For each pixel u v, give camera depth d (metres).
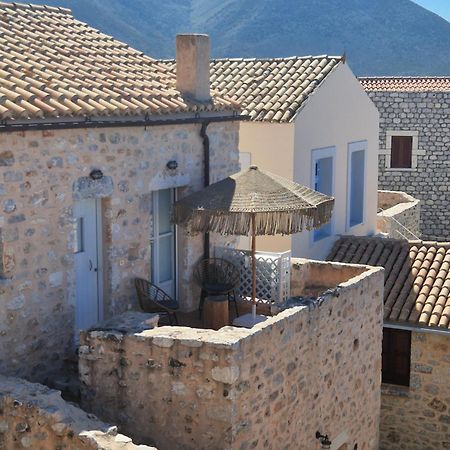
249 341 8.24
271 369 8.74
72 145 9.66
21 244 9.04
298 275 12.65
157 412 8.49
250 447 8.42
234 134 13.21
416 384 14.23
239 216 10.05
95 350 8.77
